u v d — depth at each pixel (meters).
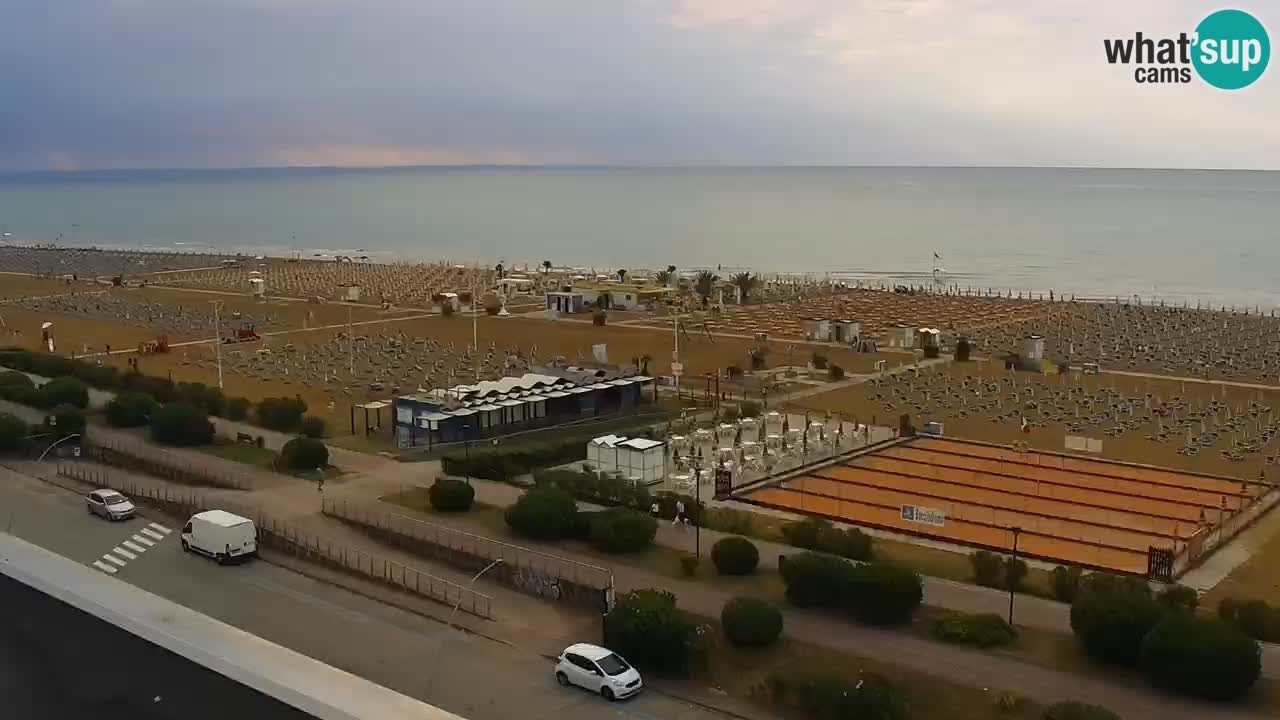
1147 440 80.62
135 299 179.75
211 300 178.25
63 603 23.00
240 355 121.50
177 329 143.50
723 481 64.44
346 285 195.88
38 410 87.31
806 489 66.38
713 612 44.62
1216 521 59.44
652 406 91.94
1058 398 96.00
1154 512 61.75
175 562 53.62
